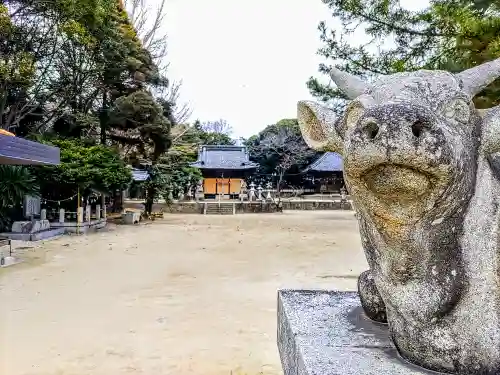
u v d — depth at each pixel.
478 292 1.72
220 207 31.33
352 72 10.09
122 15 22.95
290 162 40.25
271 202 33.06
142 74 22.55
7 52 16.91
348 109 1.99
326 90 10.79
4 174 13.55
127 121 21.62
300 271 10.18
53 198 18.58
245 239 16.69
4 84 16.48
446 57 8.30
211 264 11.12
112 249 13.66
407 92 1.82
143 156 23.89
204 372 4.54
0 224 15.69
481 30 6.75
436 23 8.91
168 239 16.41
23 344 5.34
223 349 5.16
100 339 5.50
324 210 34.69
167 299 7.53
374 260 1.94
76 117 20.48
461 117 1.79
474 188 1.77
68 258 11.88
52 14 17.08
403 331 1.82
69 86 20.16
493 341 1.69
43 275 9.59
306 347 2.00
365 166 1.51
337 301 2.83
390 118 1.45
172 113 26.91
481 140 1.81
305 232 19.42
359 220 2.03
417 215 1.65
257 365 4.70
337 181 41.78
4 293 7.94
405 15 9.64
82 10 17.19
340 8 10.06
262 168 42.50
